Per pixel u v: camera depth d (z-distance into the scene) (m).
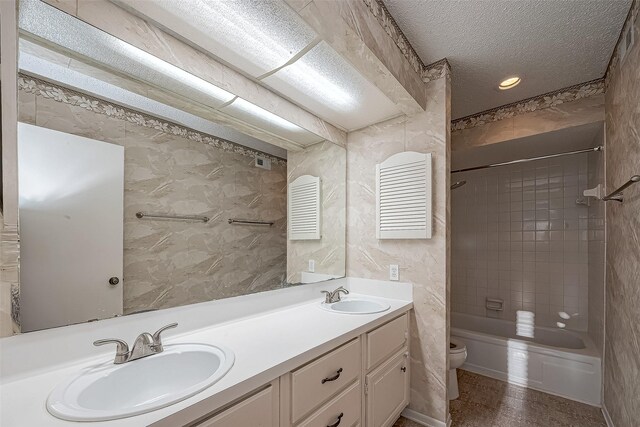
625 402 1.56
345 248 2.27
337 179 2.22
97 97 1.08
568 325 2.80
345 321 1.48
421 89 1.86
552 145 2.59
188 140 1.38
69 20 0.98
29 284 0.89
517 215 3.11
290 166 1.89
